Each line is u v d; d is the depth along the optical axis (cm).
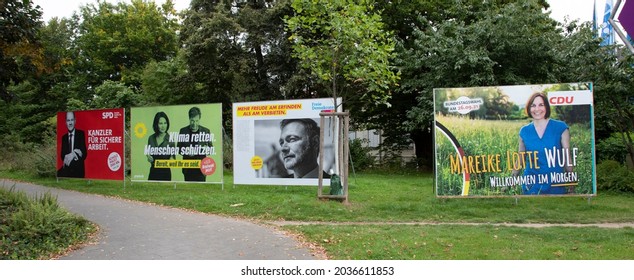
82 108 3344
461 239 826
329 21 1227
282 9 2547
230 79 2902
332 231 893
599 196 1376
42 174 1952
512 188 1220
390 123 2759
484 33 1916
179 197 1337
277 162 1520
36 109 3962
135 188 1598
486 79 1880
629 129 1819
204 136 1533
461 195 1234
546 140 1212
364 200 1312
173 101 3322
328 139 1465
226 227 942
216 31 2647
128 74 4272
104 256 723
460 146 1235
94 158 1664
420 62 2089
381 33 1251
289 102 1509
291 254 725
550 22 2103
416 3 2375
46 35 4119
